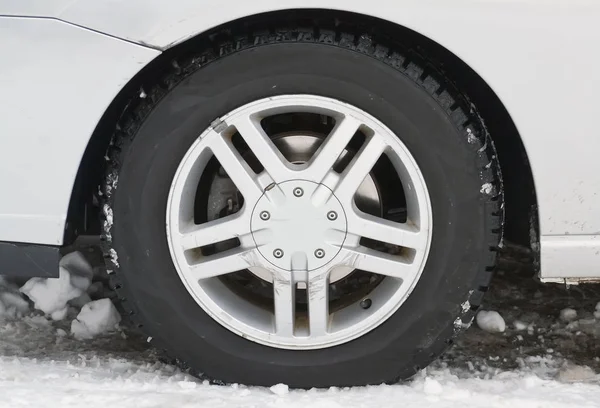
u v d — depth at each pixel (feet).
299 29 6.68
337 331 6.95
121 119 6.82
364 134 6.86
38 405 6.76
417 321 6.93
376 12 6.54
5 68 6.62
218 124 6.75
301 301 7.14
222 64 6.68
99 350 7.64
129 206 6.86
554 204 6.79
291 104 6.73
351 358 6.98
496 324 7.95
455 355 7.61
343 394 6.93
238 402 6.81
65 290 8.05
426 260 6.87
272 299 7.25
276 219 6.81
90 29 6.56
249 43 6.67
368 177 7.02
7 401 6.79
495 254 6.86
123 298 6.97
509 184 7.24
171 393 6.91
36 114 6.67
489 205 6.81
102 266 8.71
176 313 6.96
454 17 6.55
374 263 6.86
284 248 6.84
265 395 6.91
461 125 6.73
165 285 6.93
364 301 7.04
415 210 6.86
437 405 6.81
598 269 6.86
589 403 6.84
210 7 6.52
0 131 6.70
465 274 6.87
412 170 6.80
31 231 6.83
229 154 6.78
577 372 7.30
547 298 8.44
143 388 6.99
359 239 6.87
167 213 6.86
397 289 6.91
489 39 6.57
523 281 8.72
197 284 6.92
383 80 6.68
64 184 6.77
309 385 7.02
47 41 6.58
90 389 6.97
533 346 7.74
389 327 6.94
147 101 6.75
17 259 6.88
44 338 7.80
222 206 7.11
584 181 6.75
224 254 6.91
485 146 6.77
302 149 7.00
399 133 6.75
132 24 6.55
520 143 6.87
